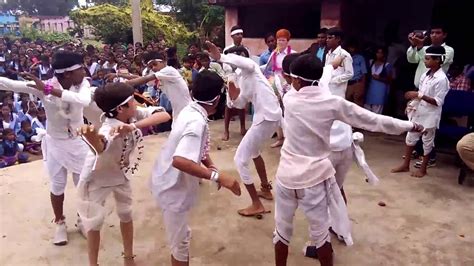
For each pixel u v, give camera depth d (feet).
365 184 15.47
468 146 12.14
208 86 8.06
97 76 26.30
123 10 54.39
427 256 10.71
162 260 10.68
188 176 8.30
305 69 8.43
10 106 26.61
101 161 8.72
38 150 26.55
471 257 10.65
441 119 18.63
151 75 12.69
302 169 8.55
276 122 12.42
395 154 19.06
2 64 34.91
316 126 8.50
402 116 24.95
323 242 8.82
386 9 27.50
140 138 9.39
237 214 13.15
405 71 24.94
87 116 11.27
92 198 9.27
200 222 12.64
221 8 50.70
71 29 72.90
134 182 15.84
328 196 8.82
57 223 11.59
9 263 10.52
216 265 10.39
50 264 10.50
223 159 18.47
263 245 11.34
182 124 8.00
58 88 10.11
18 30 91.04
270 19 27.04
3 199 14.30
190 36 51.11
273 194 14.56
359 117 8.39
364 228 12.16
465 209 13.38
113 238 11.77
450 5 27.07
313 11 25.52
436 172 16.70
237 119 25.59
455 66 23.41
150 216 13.10
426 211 13.25
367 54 24.26
